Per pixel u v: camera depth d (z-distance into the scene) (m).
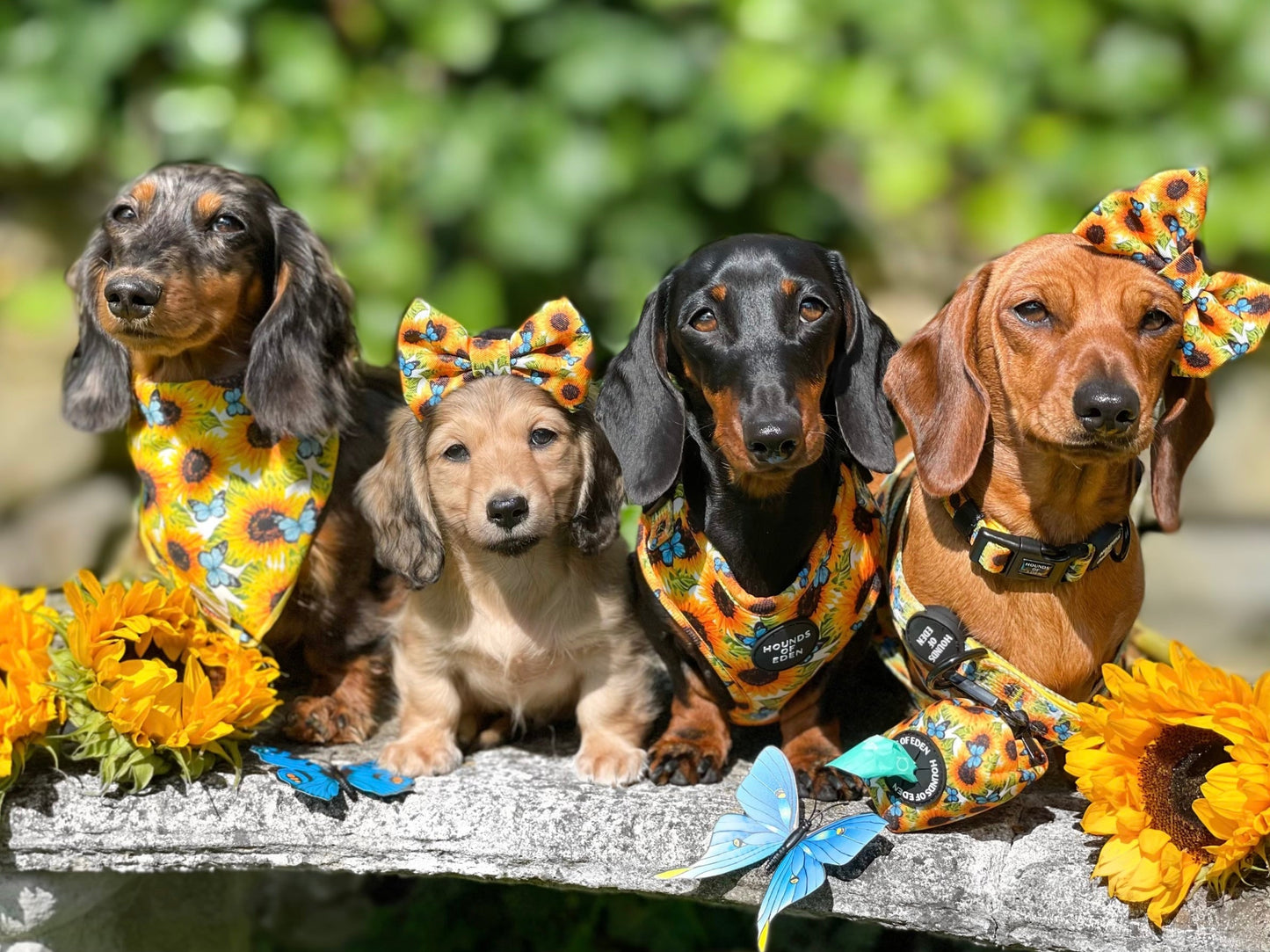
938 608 0.93
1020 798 0.96
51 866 0.98
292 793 0.98
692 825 0.94
